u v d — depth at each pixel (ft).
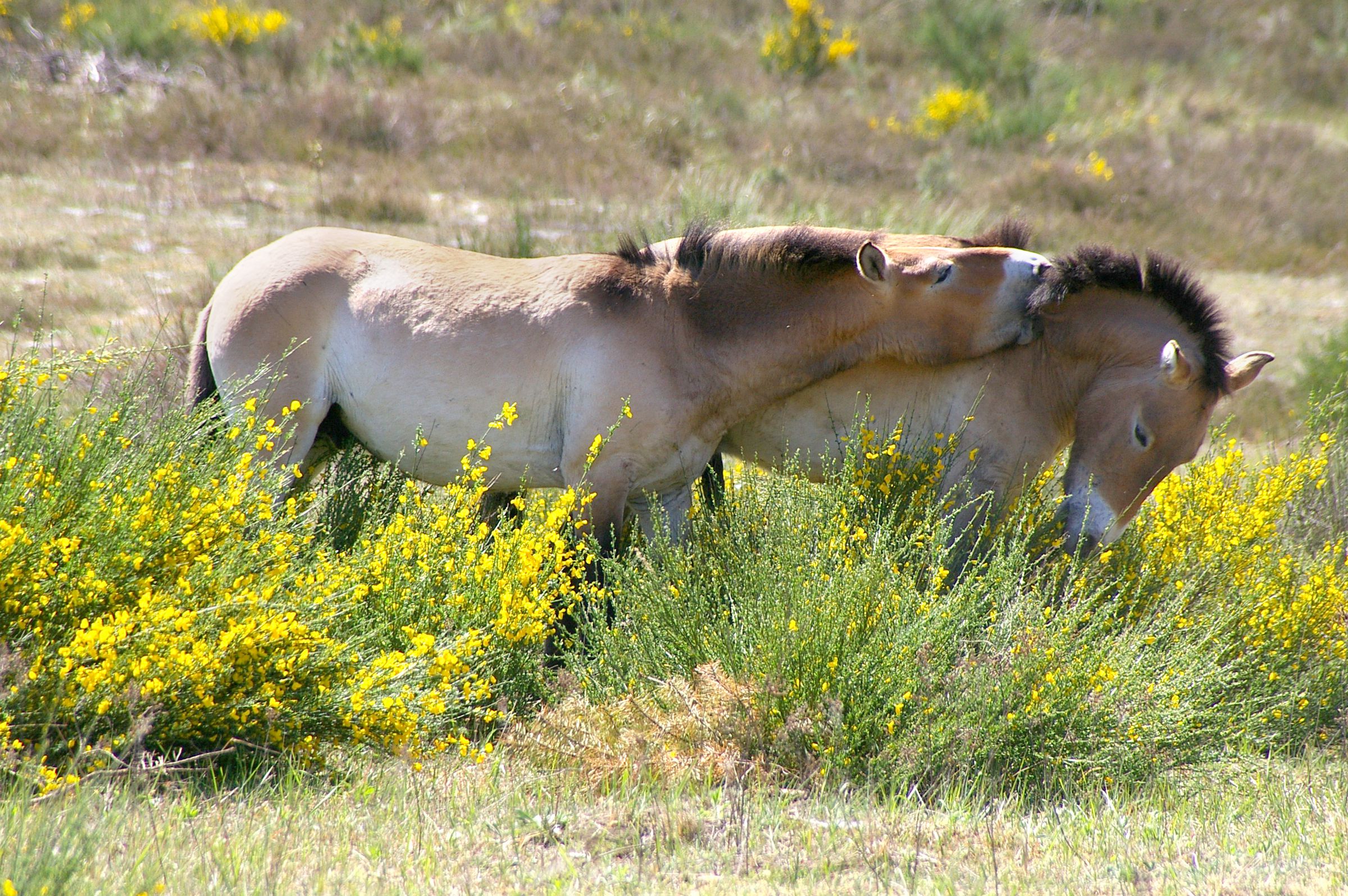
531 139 191.31
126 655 46.44
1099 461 68.90
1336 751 64.49
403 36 240.12
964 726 53.78
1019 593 58.75
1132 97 283.59
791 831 46.47
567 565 66.74
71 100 187.11
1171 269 69.41
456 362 67.26
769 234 68.08
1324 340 133.49
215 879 37.99
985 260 66.85
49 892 34.78
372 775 49.62
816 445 72.64
